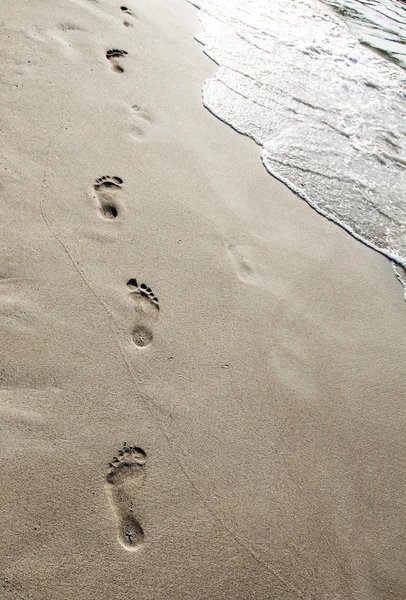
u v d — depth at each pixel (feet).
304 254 8.78
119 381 6.08
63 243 7.17
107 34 11.75
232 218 8.81
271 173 10.29
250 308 7.49
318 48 15.92
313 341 7.43
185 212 8.51
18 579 4.54
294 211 9.61
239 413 6.27
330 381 7.02
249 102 12.12
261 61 14.02
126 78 10.81
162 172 9.05
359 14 19.70
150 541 5.03
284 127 11.81
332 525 5.67
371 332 7.91
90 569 4.74
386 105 13.99
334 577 5.32
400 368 7.57
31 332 6.14
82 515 5.02
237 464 5.81
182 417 6.01
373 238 9.68
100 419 5.70
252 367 6.79
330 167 11.10
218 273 7.78
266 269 8.21
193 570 4.98
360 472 6.19
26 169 7.86
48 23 11.02
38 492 5.04
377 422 6.77
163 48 12.47
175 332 6.82
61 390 5.78
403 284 8.98
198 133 10.43
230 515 5.41
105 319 6.59
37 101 9.07
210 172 9.57
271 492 5.71
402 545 5.75
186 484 5.51
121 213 8.00
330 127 12.41
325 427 6.49
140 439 5.69
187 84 11.69
